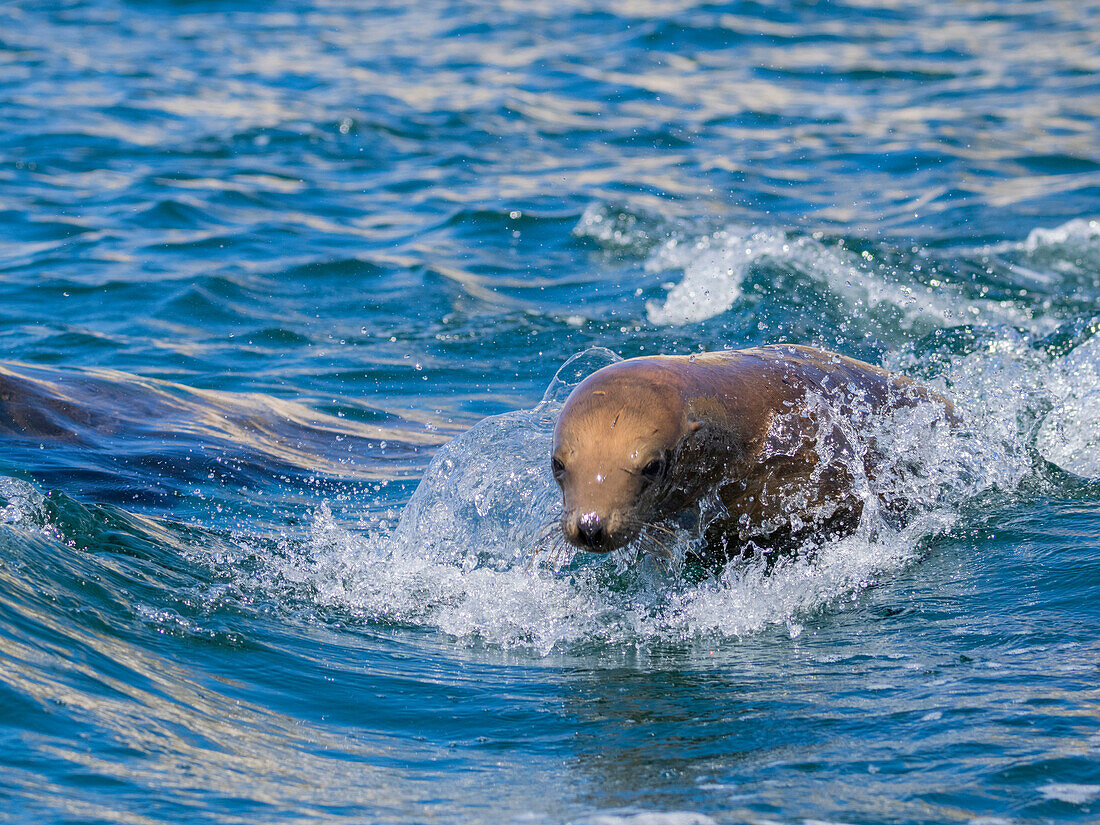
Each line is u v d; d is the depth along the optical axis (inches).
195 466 1088.2
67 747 506.9
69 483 1001.5
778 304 1712.6
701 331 1627.7
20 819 442.3
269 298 1761.8
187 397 1267.2
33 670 566.3
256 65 3715.6
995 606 725.9
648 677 657.0
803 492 865.5
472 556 892.0
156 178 2393.0
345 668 662.5
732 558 877.8
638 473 756.6
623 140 2851.9
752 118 3061.0
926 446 964.0
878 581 810.8
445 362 1520.7
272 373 1464.1
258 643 680.4
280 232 2097.7
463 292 1807.3
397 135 2878.9
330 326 1663.4
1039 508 921.5
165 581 756.6
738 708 596.1
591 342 1588.3
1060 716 550.3
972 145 2723.9
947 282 1809.8
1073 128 2859.3
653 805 483.2
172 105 3100.4
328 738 565.9
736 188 2420.0
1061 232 2048.5
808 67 3644.2
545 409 1106.7
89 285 1758.1
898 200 2322.8
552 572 839.7
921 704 578.6
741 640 724.0
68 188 2311.8
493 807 486.0
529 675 667.4
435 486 964.6
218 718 569.6
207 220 2146.9
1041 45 3905.0
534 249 2049.7
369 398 1390.3
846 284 1790.1
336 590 807.1
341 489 1076.5
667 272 1893.5
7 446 1080.2
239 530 922.7
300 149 2726.4
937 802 477.4
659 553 843.4
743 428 838.5
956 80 3454.7
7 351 1477.6
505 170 2578.7
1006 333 1547.7
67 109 2982.3
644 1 4680.1
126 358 1485.0
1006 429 1082.7
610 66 3663.9
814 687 618.2
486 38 4136.3
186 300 1711.4
